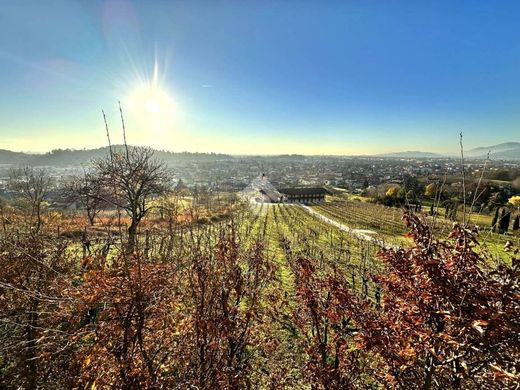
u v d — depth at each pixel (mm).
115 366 4285
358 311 5324
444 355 3760
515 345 3104
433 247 4051
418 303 4023
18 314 6137
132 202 18234
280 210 80062
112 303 4203
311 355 6730
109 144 3877
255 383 6625
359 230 48969
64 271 6898
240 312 5820
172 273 4645
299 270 6926
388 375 4910
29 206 16453
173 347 4938
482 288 3514
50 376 5605
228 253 5699
